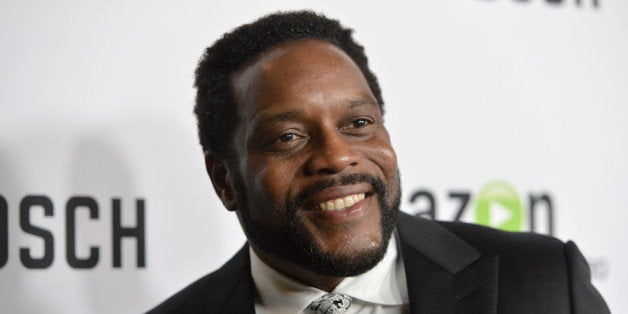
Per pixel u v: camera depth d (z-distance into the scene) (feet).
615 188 8.90
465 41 8.41
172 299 6.14
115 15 7.23
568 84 8.80
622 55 9.05
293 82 4.90
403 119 8.09
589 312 5.16
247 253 5.98
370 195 4.90
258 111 4.97
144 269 7.24
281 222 4.88
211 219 7.47
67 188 7.03
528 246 5.54
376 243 4.81
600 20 9.00
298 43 5.18
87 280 7.06
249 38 5.43
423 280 5.19
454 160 8.27
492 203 8.40
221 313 5.49
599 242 8.79
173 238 7.33
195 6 7.47
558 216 8.64
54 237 6.98
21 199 6.89
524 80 8.63
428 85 8.23
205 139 5.94
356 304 5.26
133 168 7.22
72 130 7.06
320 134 4.82
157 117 7.32
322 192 4.75
